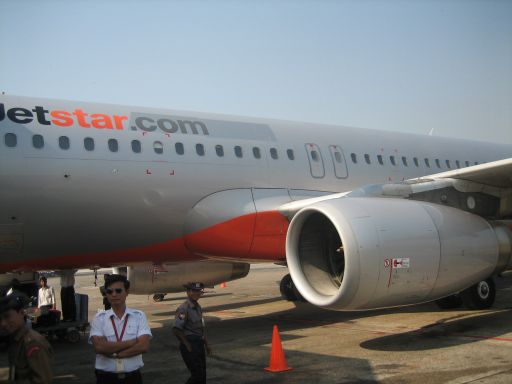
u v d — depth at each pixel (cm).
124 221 941
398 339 825
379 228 761
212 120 1077
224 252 1020
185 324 578
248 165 1055
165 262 1067
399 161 1292
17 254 896
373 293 748
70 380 707
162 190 960
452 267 818
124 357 400
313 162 1143
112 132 947
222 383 633
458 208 926
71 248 930
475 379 587
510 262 918
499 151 1559
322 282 830
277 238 1045
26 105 913
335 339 859
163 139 987
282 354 682
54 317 995
